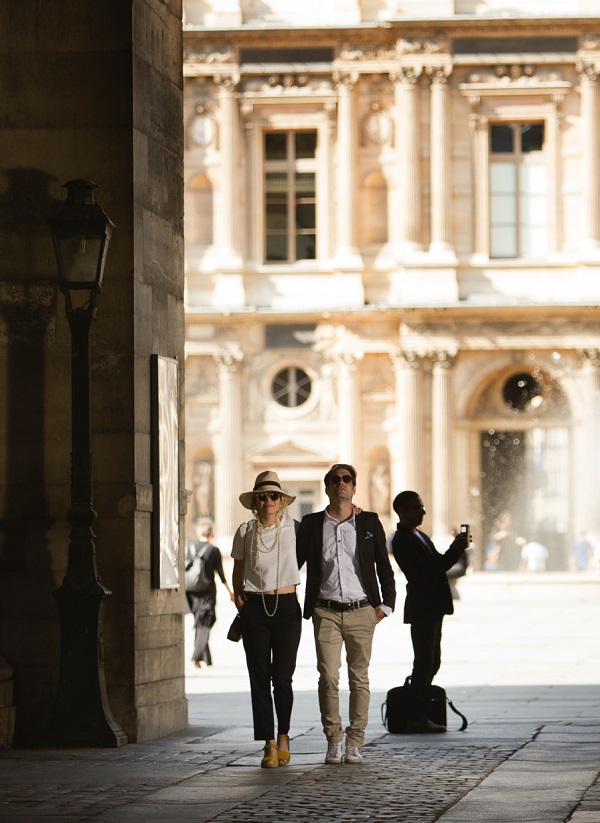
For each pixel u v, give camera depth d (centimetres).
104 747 3594
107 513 3744
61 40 3850
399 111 14062
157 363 3891
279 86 14150
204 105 14175
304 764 3300
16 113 3856
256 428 14162
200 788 2936
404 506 3978
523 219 14238
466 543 3906
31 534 3794
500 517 14162
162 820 2572
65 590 3594
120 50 3838
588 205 14062
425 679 3884
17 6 3859
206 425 14162
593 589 12650
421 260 13988
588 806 2672
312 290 14150
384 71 14100
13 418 3825
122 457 3756
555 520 14162
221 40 14112
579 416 14000
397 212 14150
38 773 3164
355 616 3344
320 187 14200
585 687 5281
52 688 3756
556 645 7581
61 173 3847
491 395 14150
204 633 6388
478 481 14125
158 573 3859
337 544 3369
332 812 2639
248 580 3328
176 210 4175
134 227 3812
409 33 13988
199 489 14150
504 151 14262
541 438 14138
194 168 14212
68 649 3619
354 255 14088
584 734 3800
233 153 14138
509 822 2523
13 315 3838
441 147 14038
